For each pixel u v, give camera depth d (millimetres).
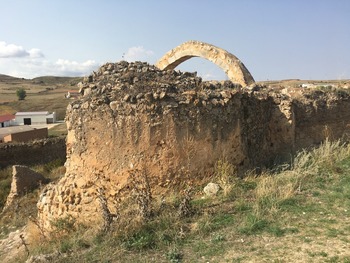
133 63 7984
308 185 7027
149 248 5066
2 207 14102
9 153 20219
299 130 11359
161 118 6863
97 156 7082
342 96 13000
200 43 14188
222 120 7547
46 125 54031
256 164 8781
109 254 4969
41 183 13938
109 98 7059
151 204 6066
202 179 7266
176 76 7973
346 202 6121
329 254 4504
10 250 8133
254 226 5336
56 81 155750
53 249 5777
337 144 9555
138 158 6871
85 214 7211
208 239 5160
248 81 12648
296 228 5262
